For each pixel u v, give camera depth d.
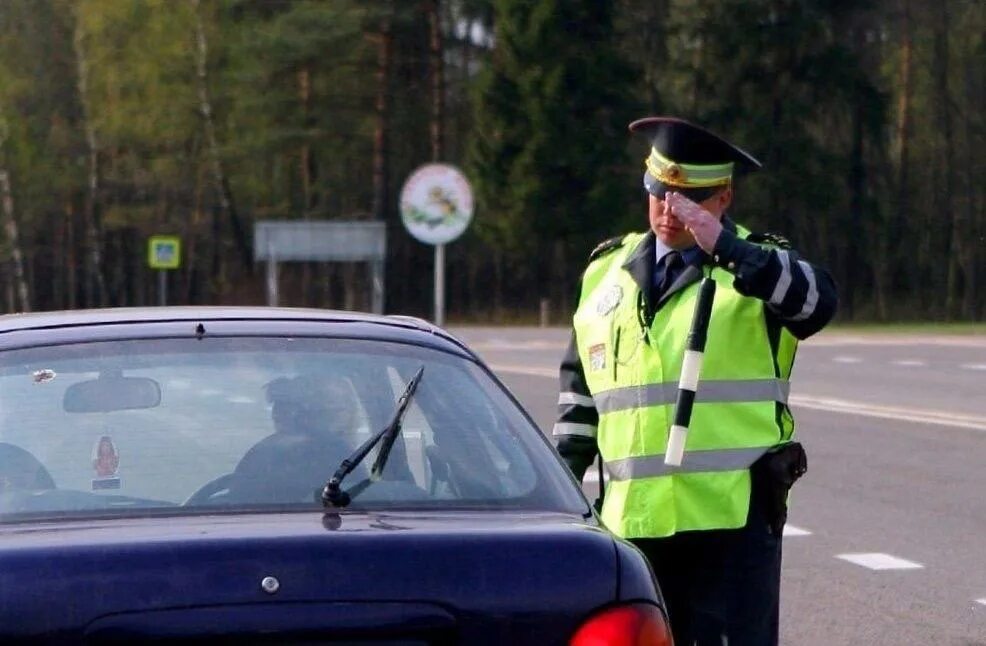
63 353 15.67
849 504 43.41
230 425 14.91
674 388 18.72
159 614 12.31
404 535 13.05
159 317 16.77
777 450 18.69
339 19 195.12
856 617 30.00
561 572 13.12
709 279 18.17
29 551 12.54
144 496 14.09
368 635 12.62
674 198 17.89
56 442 14.56
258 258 118.06
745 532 18.56
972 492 45.50
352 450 14.82
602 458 19.45
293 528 13.13
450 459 15.03
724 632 18.66
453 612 12.78
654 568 19.09
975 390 81.06
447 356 16.61
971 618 29.94
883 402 74.06
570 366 20.27
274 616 12.44
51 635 12.18
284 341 16.19
